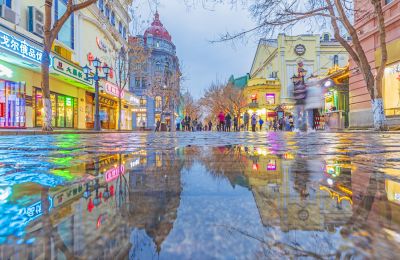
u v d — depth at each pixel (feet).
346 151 9.00
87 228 1.49
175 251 1.13
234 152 8.66
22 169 4.77
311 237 1.30
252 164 5.30
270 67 156.15
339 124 69.26
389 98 53.01
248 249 1.15
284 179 3.46
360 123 59.52
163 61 164.35
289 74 135.03
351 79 63.10
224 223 1.57
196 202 2.17
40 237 1.33
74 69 64.54
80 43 73.77
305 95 50.42
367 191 2.66
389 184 3.11
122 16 108.58
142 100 155.94
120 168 4.81
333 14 42.80
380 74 41.50
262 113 141.18
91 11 79.97
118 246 1.19
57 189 2.83
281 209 1.92
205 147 11.40
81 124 76.89
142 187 2.93
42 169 4.75
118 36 101.09
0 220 1.66
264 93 141.08
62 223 1.59
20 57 44.09
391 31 51.60
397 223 1.55
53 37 36.19
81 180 3.44
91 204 2.11
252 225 1.52
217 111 188.75
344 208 1.94
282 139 19.90
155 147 11.47
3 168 4.89
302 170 4.46
